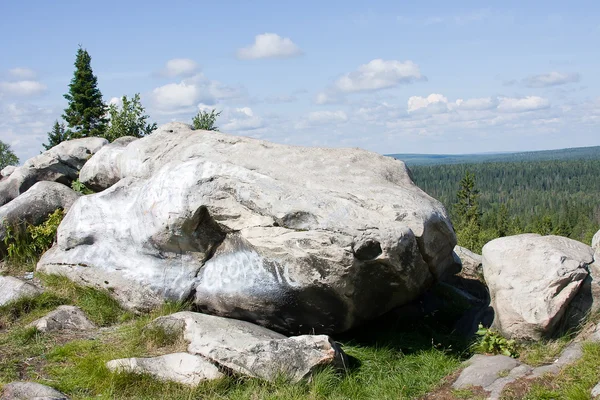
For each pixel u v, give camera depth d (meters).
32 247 11.02
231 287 8.24
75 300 9.21
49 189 11.70
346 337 8.32
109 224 9.54
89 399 6.29
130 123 18.91
